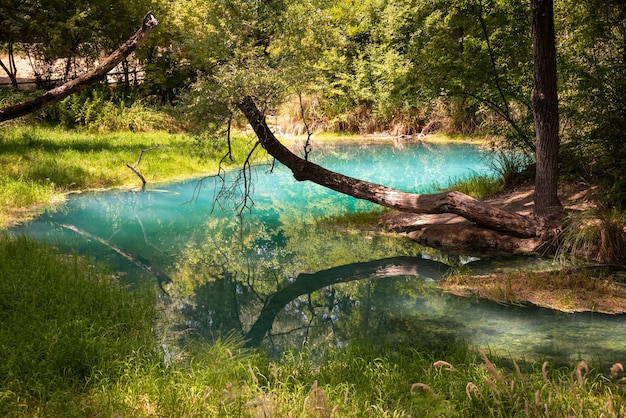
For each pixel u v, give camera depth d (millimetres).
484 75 11961
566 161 10984
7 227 10594
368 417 4375
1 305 6152
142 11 23875
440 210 9789
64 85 7336
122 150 17453
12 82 23000
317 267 9125
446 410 4160
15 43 24266
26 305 6117
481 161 19250
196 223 11836
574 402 4285
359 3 28625
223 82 9477
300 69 10172
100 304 6477
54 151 16375
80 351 5160
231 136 21312
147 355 5418
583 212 9266
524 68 11914
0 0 21797
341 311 7219
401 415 4383
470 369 5082
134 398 4637
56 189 13570
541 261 8875
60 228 10773
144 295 7324
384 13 26891
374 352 5785
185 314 7020
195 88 9797
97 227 11086
